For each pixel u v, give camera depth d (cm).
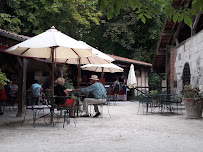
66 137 561
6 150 446
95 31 3169
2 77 514
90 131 638
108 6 409
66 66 1845
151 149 455
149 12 454
